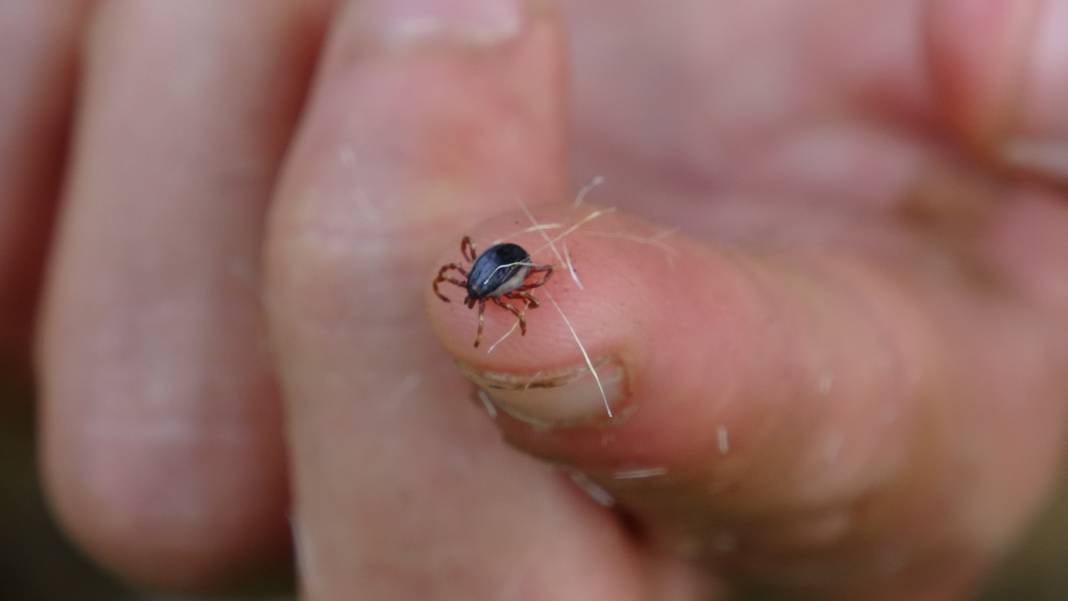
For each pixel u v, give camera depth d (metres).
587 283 0.16
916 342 0.19
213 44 0.20
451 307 0.16
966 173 0.22
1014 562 0.28
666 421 0.16
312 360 0.18
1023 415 0.22
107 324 0.20
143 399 0.20
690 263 0.16
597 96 0.24
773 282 0.17
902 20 0.22
